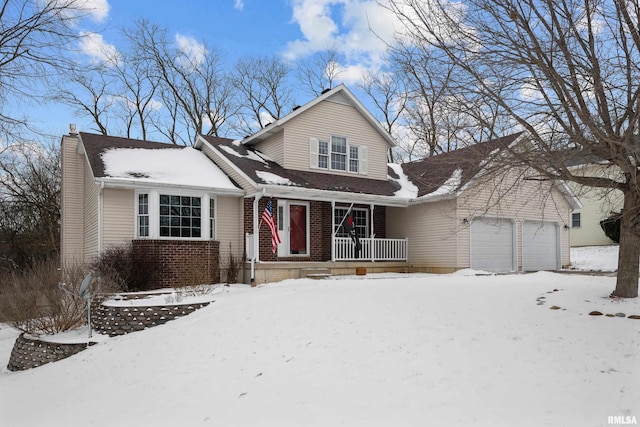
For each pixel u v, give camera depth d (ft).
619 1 23.81
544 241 69.31
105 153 54.19
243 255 55.26
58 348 36.52
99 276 42.01
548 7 24.72
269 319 32.12
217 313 36.32
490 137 26.68
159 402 22.22
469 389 19.31
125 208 49.42
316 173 63.77
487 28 25.67
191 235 51.83
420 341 25.13
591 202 91.45
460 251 59.16
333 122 66.18
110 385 26.63
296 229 60.54
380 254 63.36
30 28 38.04
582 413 16.70
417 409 17.83
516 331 25.36
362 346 25.34
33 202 96.73
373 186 65.26
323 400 19.53
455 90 26.37
